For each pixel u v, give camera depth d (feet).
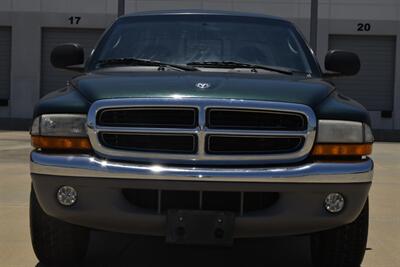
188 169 11.91
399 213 22.24
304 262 15.87
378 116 84.17
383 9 83.10
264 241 17.97
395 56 83.56
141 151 12.07
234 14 17.89
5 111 87.15
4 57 87.30
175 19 17.63
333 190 12.07
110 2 84.99
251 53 16.58
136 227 12.24
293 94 12.69
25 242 17.11
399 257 16.28
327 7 83.10
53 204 12.32
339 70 17.19
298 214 12.07
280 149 12.19
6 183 27.66
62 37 86.58
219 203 12.23
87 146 12.29
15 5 85.97
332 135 12.34
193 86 12.71
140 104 12.13
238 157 12.03
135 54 16.57
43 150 12.57
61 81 86.94
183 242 11.98
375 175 32.96
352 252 13.76
